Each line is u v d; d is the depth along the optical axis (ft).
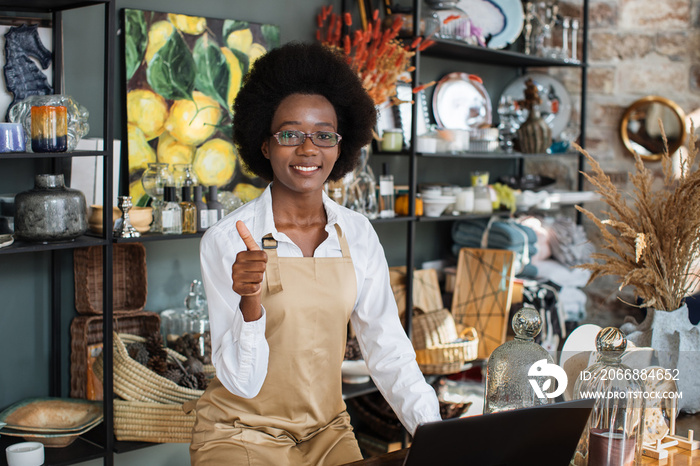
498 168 13.69
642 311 6.90
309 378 5.62
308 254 5.82
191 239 9.43
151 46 8.63
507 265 11.30
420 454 3.61
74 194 7.21
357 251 5.93
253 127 5.98
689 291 6.08
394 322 5.94
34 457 6.98
